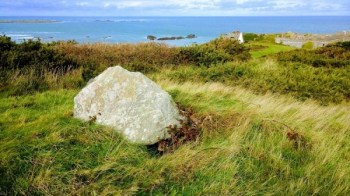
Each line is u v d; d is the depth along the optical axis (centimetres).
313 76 1180
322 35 6175
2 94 766
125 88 571
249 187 434
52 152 446
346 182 463
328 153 532
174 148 513
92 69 1162
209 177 444
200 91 844
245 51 1962
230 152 493
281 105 797
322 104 963
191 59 1580
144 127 516
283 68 1304
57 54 1112
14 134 485
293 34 6294
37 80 894
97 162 446
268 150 538
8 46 1066
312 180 461
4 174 396
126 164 445
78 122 547
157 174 434
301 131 619
